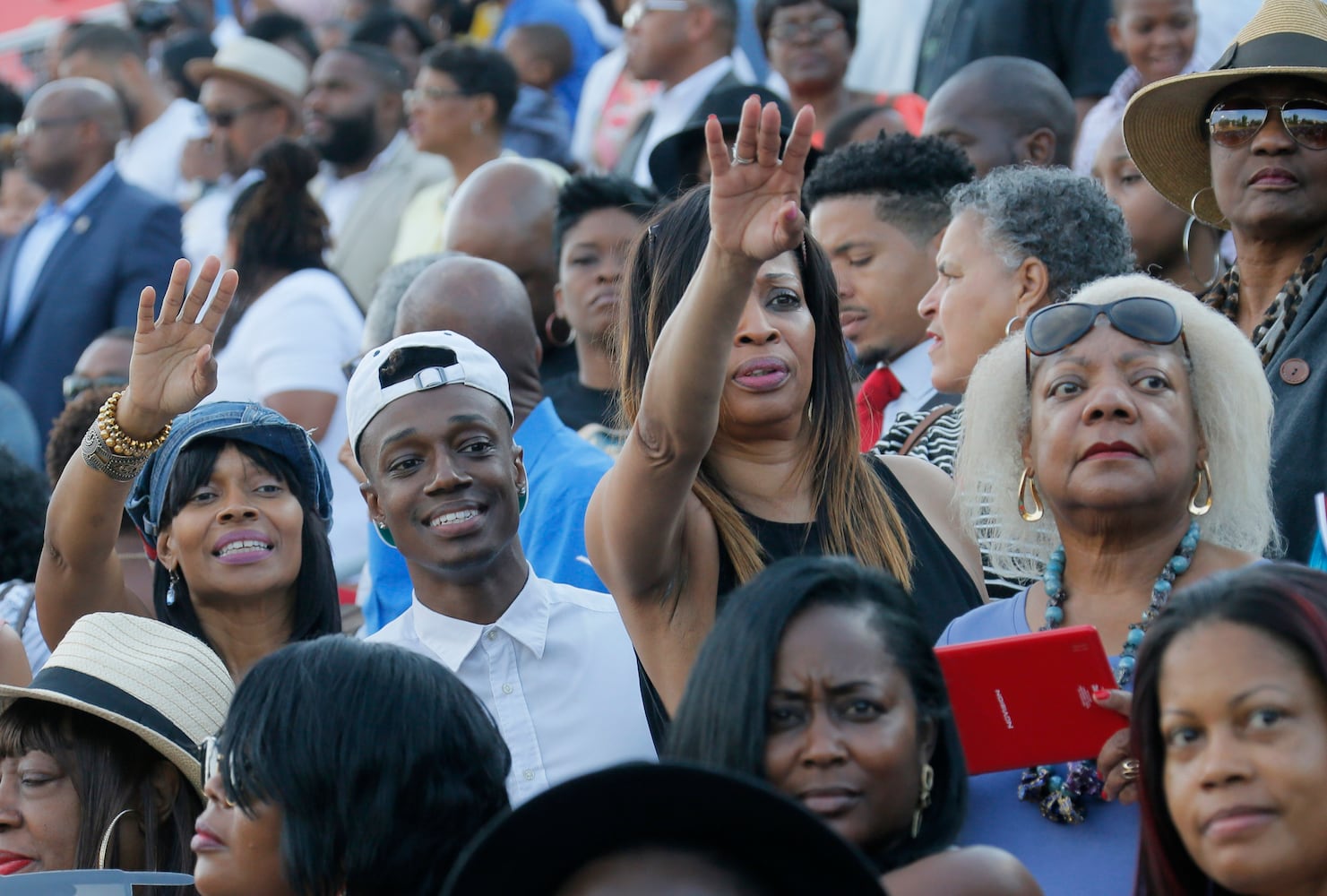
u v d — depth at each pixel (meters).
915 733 3.70
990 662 4.22
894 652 3.71
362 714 3.98
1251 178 6.27
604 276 8.16
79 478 5.83
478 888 2.82
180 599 6.19
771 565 3.87
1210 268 7.58
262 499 6.11
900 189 7.64
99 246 12.41
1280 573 3.71
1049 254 6.50
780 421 5.25
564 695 5.47
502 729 5.39
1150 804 3.77
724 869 2.79
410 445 5.47
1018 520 5.03
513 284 7.18
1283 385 5.99
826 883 2.76
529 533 6.54
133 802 5.20
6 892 4.14
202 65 13.55
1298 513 5.74
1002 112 8.43
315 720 3.97
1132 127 6.75
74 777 5.18
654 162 8.77
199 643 5.52
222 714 5.35
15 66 18.34
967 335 6.59
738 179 4.30
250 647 6.12
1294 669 3.57
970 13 10.61
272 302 9.53
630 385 5.38
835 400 5.44
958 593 5.43
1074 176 6.69
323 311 9.54
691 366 4.47
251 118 13.42
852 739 3.63
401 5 15.12
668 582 5.03
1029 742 4.28
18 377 12.32
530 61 13.25
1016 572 5.06
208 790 4.20
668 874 2.77
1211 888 3.75
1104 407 4.61
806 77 10.67
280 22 14.51
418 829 3.95
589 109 12.97
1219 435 4.77
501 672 5.48
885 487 5.56
